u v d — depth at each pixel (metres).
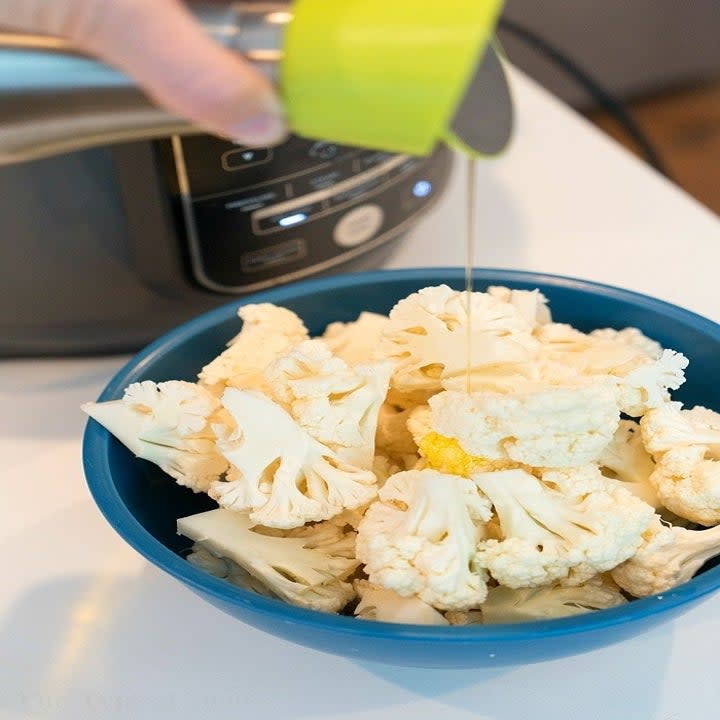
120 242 0.65
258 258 0.68
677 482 0.55
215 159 0.63
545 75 1.50
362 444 0.57
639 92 1.61
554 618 0.49
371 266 0.74
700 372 0.60
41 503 0.62
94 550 0.60
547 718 0.53
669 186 0.84
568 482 0.54
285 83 0.45
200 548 0.57
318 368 0.57
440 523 0.52
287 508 0.54
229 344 0.63
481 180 0.85
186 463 0.58
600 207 0.81
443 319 0.59
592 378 0.55
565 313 0.63
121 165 0.62
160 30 0.43
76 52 0.46
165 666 0.55
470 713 0.53
